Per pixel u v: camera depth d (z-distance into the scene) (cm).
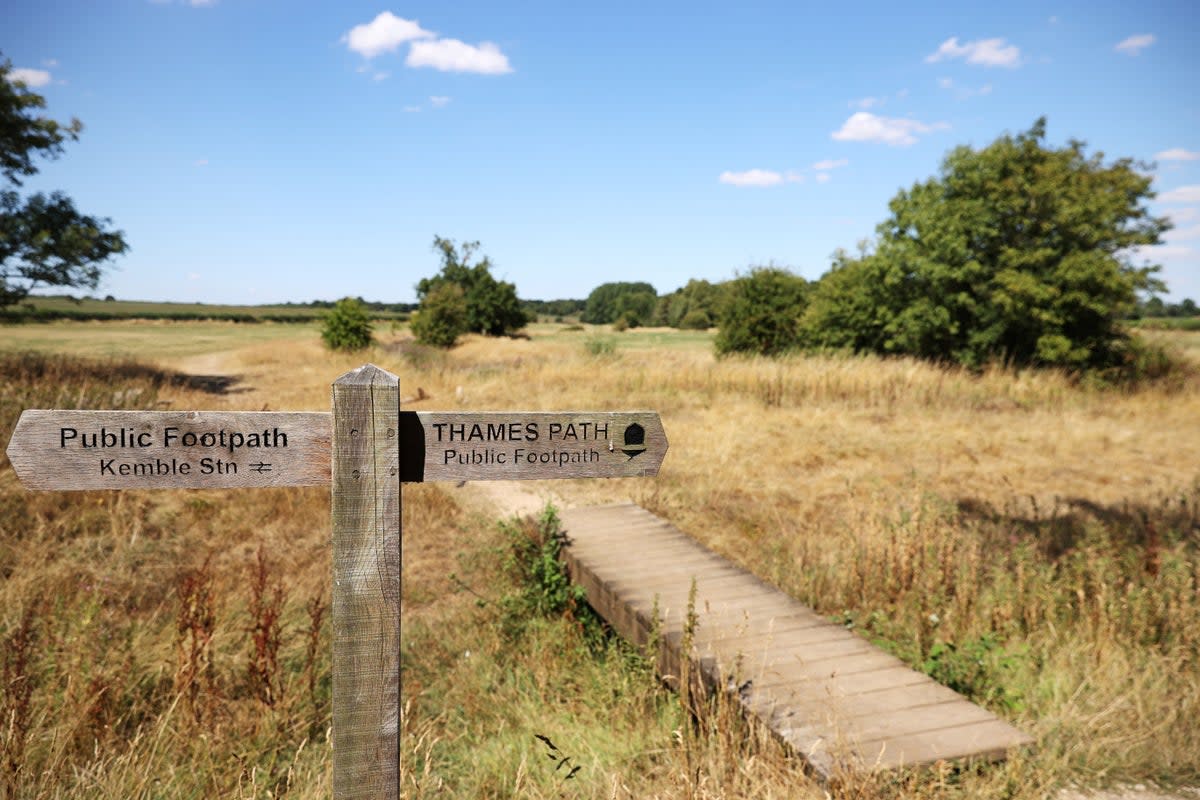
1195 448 1203
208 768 323
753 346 2459
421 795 300
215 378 2139
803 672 371
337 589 191
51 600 490
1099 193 1844
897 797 278
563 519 687
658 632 412
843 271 2292
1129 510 805
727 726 324
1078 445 1209
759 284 2498
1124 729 356
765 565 658
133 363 2098
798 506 870
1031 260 1884
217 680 414
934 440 1217
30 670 387
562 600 548
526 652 494
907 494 872
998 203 1914
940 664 416
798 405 1512
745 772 286
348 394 187
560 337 5306
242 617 502
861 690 352
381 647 194
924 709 335
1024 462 1096
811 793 280
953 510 691
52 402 967
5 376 1245
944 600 522
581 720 396
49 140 1842
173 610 504
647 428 229
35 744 328
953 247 1930
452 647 505
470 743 388
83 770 302
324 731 385
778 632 423
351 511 190
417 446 210
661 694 411
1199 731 354
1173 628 453
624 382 1684
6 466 718
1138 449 1194
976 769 301
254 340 4603
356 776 196
